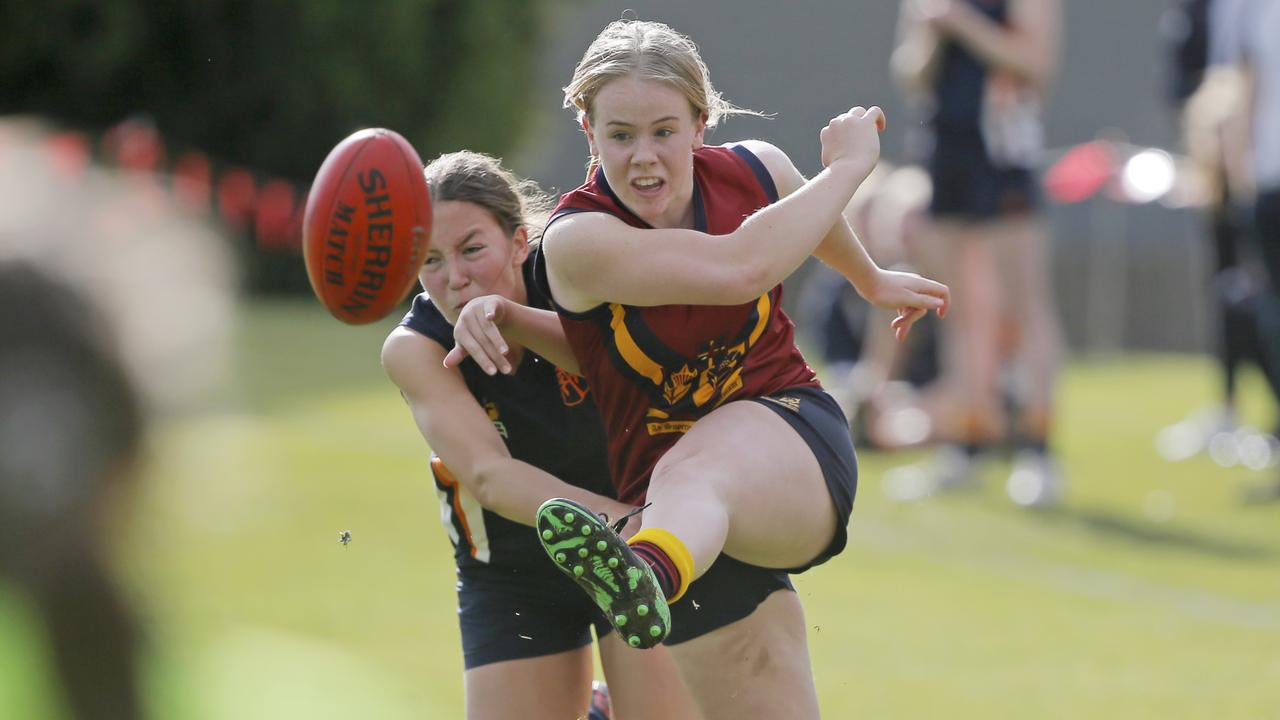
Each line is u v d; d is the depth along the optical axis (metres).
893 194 31.77
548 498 10.43
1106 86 68.62
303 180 60.34
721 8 71.19
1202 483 29.19
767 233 9.64
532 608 11.86
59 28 58.06
